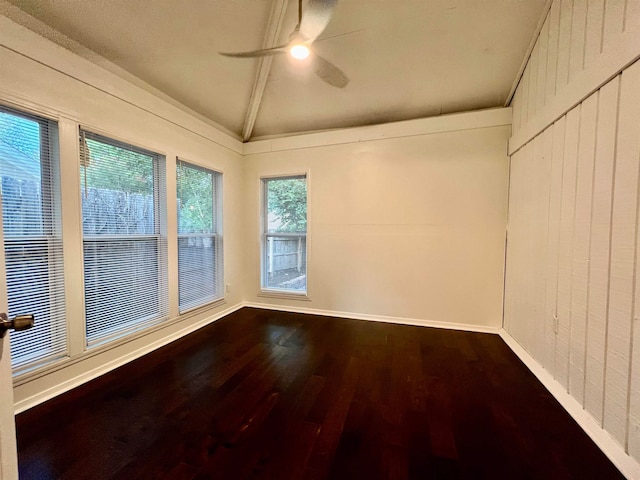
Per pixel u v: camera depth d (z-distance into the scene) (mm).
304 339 2945
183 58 2623
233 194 3922
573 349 1778
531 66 2463
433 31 2516
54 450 1448
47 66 1901
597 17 1576
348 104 3402
